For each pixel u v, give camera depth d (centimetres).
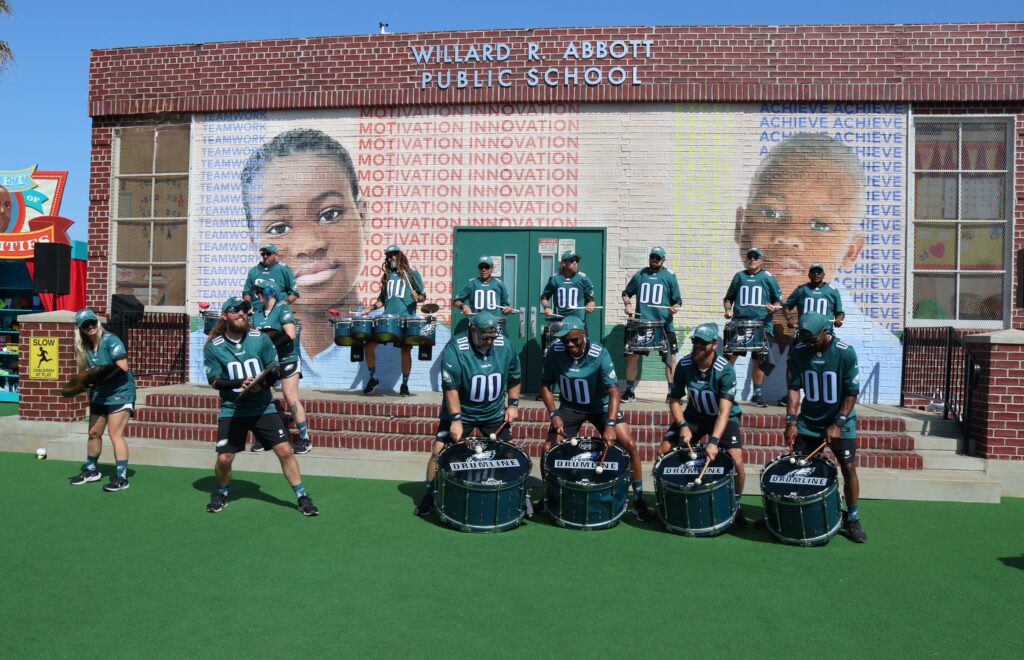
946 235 1007
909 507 721
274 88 1084
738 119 1014
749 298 936
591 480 618
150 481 767
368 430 876
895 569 541
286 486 754
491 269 959
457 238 1051
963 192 1005
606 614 449
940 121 1005
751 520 671
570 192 1034
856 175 1004
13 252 1293
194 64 1105
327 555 547
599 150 1030
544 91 1033
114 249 1132
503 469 621
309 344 1075
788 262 1007
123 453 733
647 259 1020
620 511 629
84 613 439
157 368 1100
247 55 1091
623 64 1022
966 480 749
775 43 1005
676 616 449
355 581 496
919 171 1008
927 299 1009
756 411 897
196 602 457
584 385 659
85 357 737
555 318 933
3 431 934
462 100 1046
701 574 523
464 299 966
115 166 1134
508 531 616
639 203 1023
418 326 916
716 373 640
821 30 1002
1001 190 998
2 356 1348
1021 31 983
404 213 1062
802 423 652
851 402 618
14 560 530
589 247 1030
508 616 443
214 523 623
